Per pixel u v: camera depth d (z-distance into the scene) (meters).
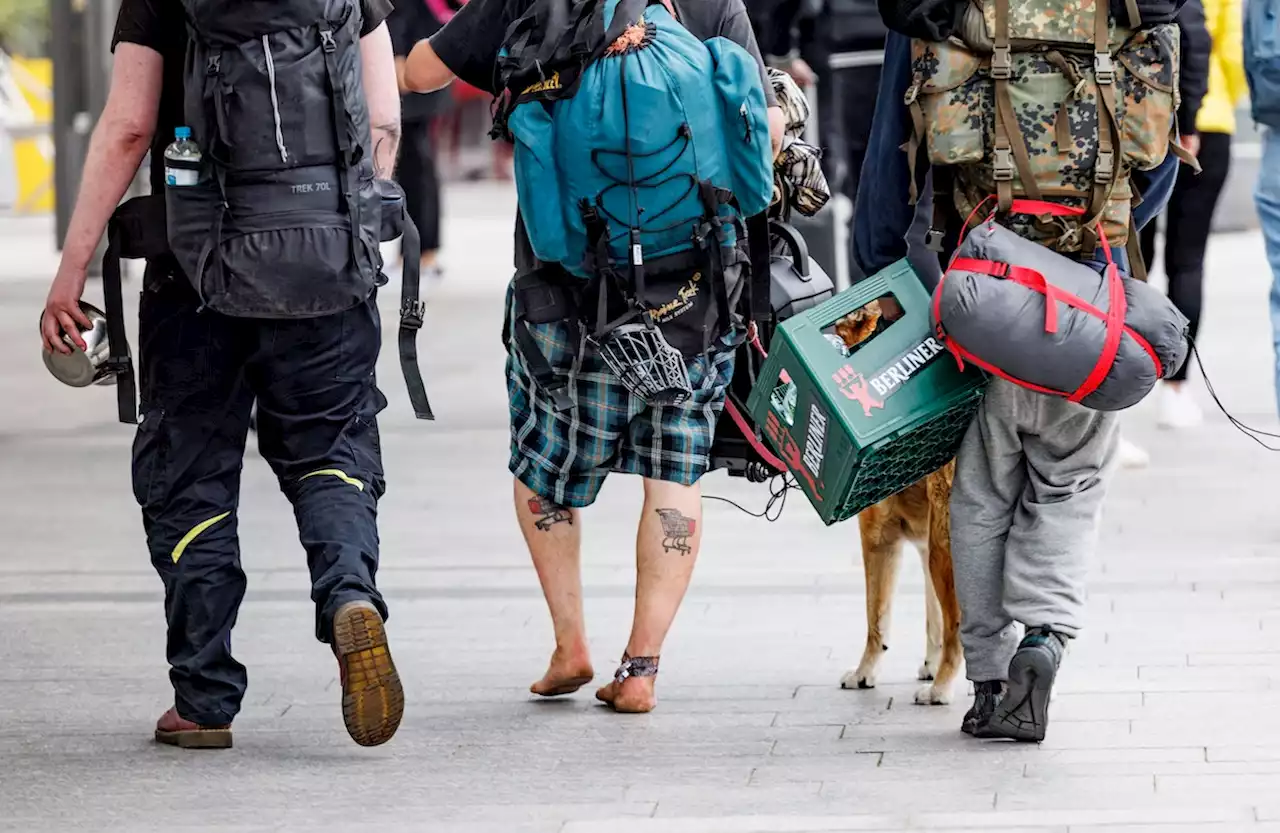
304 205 11.08
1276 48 16.50
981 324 10.81
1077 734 11.84
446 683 13.46
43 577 16.77
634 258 11.73
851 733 12.05
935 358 11.41
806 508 19.08
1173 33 11.16
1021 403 11.34
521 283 12.23
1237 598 15.04
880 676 13.45
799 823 10.27
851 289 11.72
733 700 12.88
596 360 12.37
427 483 20.50
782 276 13.05
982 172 11.33
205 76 10.94
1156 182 11.66
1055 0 11.03
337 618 11.09
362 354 11.80
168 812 10.72
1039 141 11.07
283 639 14.63
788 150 13.14
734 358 13.09
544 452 12.69
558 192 11.77
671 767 11.41
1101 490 11.61
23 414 25.20
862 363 11.43
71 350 11.63
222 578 11.85
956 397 11.31
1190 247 21.61
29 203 57.06
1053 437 11.45
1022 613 11.53
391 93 11.86
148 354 11.68
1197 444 21.50
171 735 12.05
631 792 10.93
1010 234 11.11
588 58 11.65
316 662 14.02
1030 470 11.61
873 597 13.02
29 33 77.12
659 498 12.63
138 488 11.85
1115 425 11.56
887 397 11.31
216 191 11.05
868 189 12.08
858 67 23.19
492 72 12.54
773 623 14.84
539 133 11.72
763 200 11.96
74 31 43.25
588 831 10.23
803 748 11.74
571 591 12.83
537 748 11.88
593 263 11.84
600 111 11.58
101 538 18.30
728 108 11.73
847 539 17.59
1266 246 16.98
